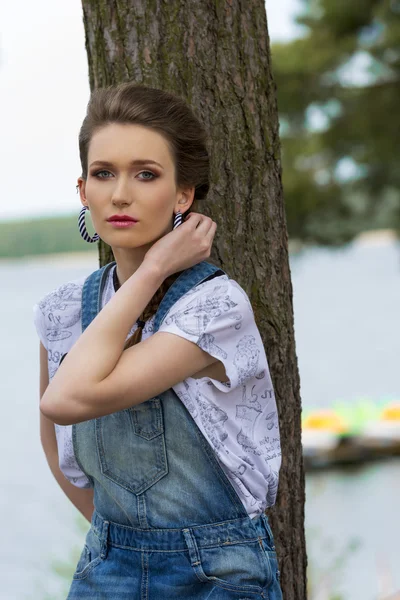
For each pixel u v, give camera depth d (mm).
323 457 13602
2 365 28828
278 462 2094
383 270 71500
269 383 2076
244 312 1989
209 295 1970
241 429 2014
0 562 7535
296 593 2699
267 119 2641
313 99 12266
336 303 49500
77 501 2373
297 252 13086
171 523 1967
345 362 26922
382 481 11938
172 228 2086
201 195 2127
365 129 12219
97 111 1974
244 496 1982
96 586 2039
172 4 2547
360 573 6875
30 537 8562
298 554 2707
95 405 1857
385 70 12172
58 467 2348
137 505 1981
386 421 14148
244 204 2586
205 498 1966
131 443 1980
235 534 1983
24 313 48031
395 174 12688
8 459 13672
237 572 1974
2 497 10766
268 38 2682
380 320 40156
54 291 2191
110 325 1881
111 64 2602
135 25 2564
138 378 1873
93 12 2631
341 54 12031
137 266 2082
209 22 2559
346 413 14508
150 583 1968
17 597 6391
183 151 2004
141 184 1958
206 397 1964
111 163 1942
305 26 12688
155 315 2002
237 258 2572
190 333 1912
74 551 5691
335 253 13336
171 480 1965
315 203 12406
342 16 12133
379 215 12883
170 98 2006
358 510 9789
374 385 22016
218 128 2562
